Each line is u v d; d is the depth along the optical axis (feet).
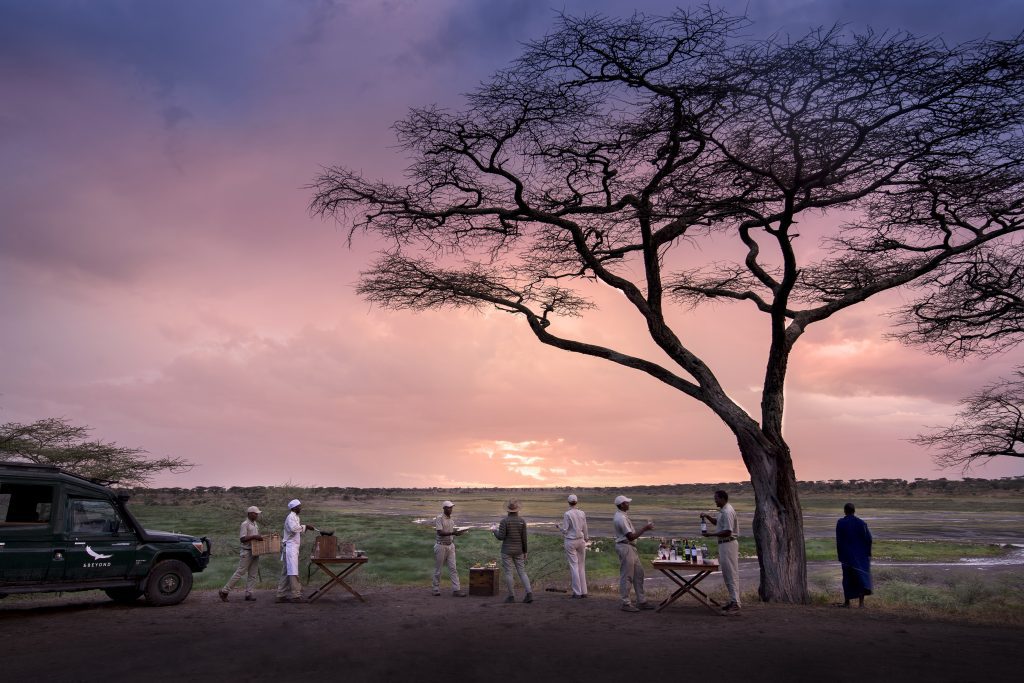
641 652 28.35
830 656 27.50
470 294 60.18
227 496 294.66
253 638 31.55
